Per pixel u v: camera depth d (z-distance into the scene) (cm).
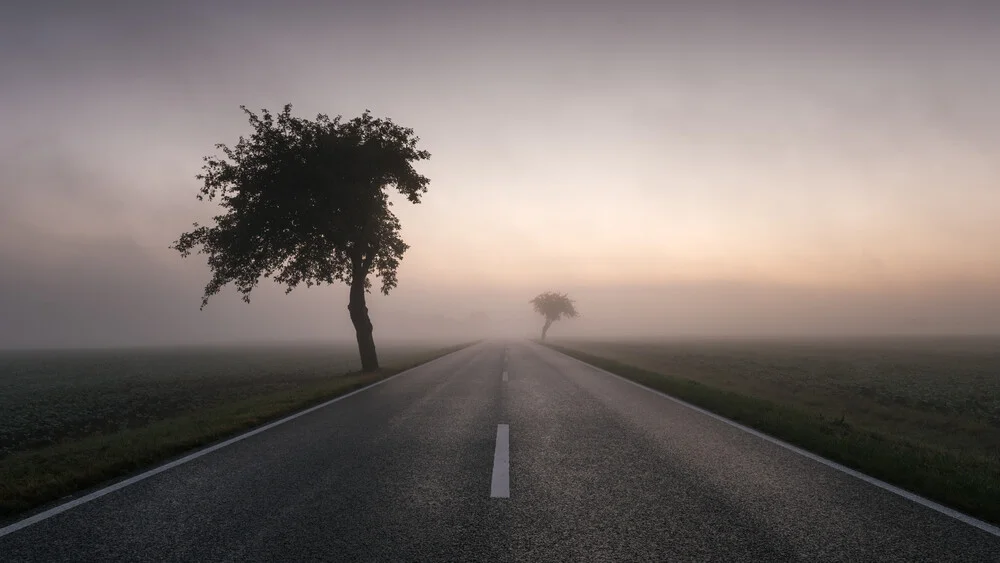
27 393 2216
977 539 379
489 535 382
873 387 1961
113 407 1659
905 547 363
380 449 679
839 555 349
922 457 645
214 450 685
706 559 342
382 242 2548
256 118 2145
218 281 2255
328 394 1295
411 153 2322
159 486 516
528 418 927
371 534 384
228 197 2198
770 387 1919
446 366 2397
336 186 2128
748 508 445
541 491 492
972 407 1520
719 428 833
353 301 2380
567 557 344
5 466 675
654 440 736
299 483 522
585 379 1698
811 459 627
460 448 682
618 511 436
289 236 2184
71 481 517
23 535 385
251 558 342
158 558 344
